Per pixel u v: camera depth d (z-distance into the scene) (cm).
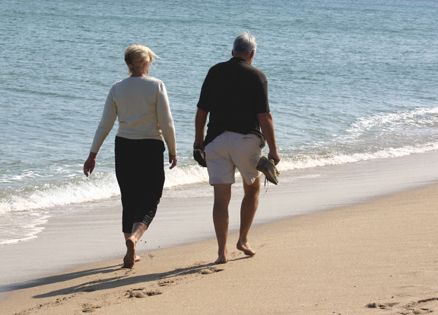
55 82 6431
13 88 5891
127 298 1415
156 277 1584
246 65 1605
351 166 3553
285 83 7050
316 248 1725
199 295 1383
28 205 2612
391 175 3278
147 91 1697
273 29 15600
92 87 6300
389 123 4941
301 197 2756
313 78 7631
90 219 2425
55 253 1955
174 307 1316
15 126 4338
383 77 8106
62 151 3719
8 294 1555
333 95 6303
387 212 2245
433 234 1797
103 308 1352
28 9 17225
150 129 1711
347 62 9781
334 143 4141
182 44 11144
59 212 2531
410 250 1622
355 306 1224
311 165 3553
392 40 14500
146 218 1708
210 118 1628
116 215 2492
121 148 1719
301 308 1244
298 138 4253
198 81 6894
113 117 1725
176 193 2847
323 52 11094
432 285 1320
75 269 1770
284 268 1544
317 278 1438
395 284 1344
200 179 3116
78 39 10894
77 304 1407
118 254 1944
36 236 2169
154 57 1750
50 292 1542
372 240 1772
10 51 8675
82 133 4253
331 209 2489
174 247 1980
